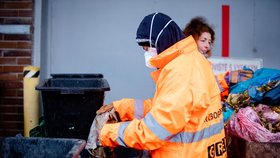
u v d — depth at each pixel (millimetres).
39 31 3979
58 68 4441
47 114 2920
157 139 1602
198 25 3041
